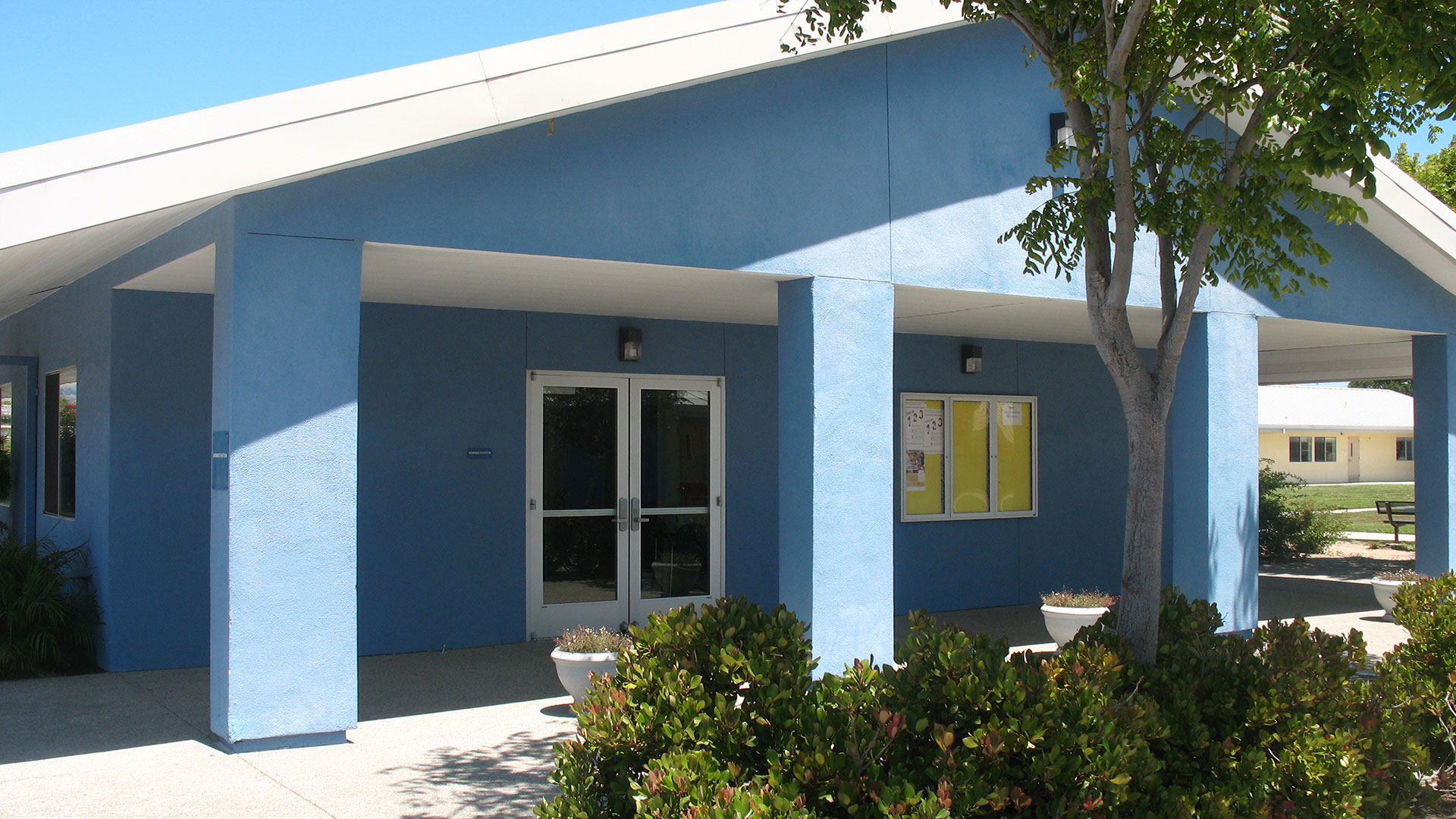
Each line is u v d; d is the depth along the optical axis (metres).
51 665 8.43
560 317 9.88
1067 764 3.79
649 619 4.62
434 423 9.34
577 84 6.41
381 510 9.13
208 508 8.59
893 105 7.95
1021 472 12.62
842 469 7.62
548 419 9.90
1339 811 4.48
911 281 7.98
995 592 12.34
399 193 6.34
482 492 9.55
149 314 8.38
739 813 3.32
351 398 6.28
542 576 9.85
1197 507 9.62
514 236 6.59
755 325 10.79
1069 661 4.64
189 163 5.64
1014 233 6.20
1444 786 5.77
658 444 10.37
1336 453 52.31
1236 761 4.57
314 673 6.21
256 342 6.03
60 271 8.00
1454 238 10.52
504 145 6.58
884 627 7.75
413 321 9.28
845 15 6.11
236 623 6.01
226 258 6.06
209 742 6.37
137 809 5.25
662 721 4.04
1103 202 5.70
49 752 6.20
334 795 5.48
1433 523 11.68
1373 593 14.13
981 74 8.38
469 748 6.40
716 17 6.83
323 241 6.18
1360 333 11.42
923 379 11.91
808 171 7.56
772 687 4.11
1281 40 5.29
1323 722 4.83
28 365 10.77
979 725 3.95
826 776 3.65
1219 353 9.62
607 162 6.86
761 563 10.78
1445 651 6.43
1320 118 4.93
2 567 8.37
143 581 8.34
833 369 7.61
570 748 4.22
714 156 7.21
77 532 9.10
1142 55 5.72
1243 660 5.05
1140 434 5.34
